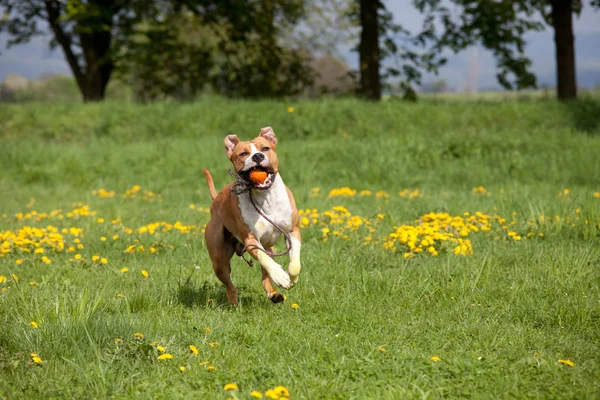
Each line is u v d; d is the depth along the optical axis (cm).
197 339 585
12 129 2314
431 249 866
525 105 2339
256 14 3169
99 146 2052
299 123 2194
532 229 994
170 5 3073
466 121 2225
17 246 962
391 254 881
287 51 3497
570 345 557
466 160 1775
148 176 1797
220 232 712
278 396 448
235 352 557
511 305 670
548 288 704
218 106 2361
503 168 1684
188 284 776
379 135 2095
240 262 887
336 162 1797
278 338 595
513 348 554
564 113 2255
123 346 555
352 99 2442
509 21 2859
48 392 485
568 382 486
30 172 1848
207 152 1906
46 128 2312
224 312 679
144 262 916
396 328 614
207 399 474
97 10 2605
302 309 685
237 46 3259
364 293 724
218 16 3127
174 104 2423
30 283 780
